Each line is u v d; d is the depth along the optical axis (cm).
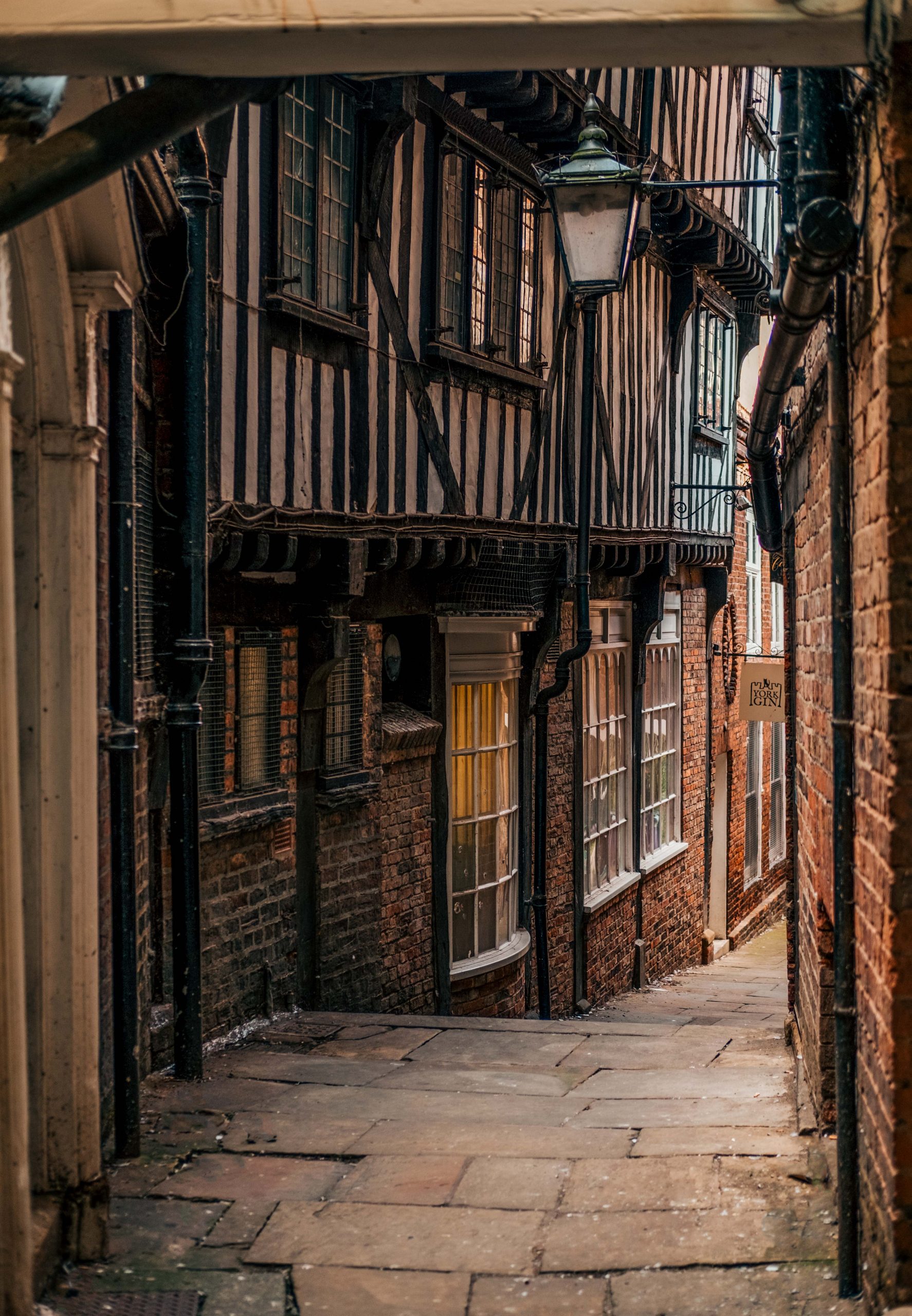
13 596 378
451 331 875
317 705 794
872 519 336
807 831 606
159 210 572
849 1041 383
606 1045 754
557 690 1037
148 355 607
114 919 499
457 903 981
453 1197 475
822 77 355
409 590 903
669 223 1233
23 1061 351
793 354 468
